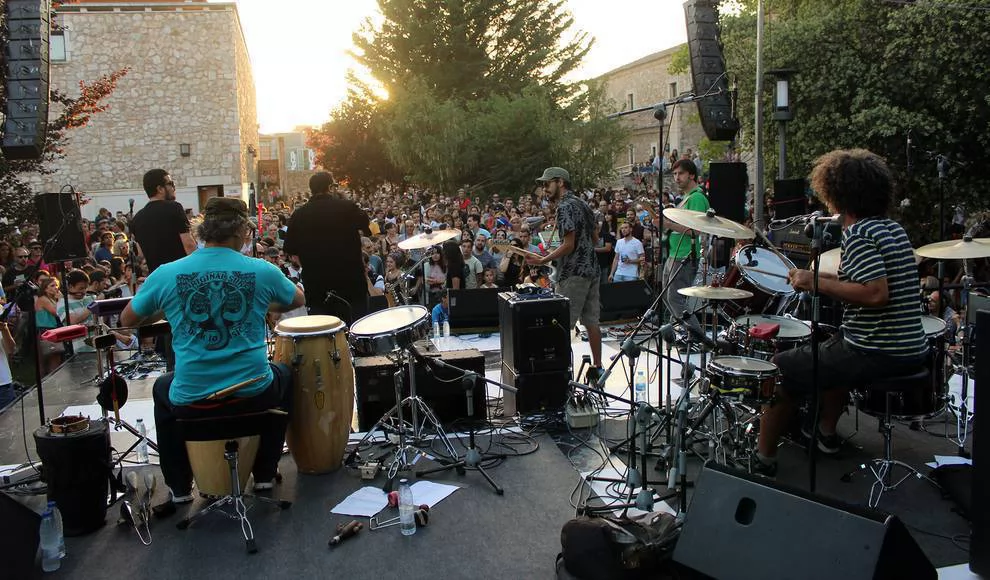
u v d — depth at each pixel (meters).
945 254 4.69
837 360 3.56
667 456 4.04
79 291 7.88
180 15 23.55
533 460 4.43
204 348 3.46
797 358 3.67
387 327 4.03
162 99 23.73
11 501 3.09
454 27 33.94
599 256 11.09
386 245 11.85
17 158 5.67
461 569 3.20
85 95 11.59
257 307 3.60
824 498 2.55
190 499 3.99
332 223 5.53
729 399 3.62
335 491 4.05
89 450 3.58
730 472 2.79
